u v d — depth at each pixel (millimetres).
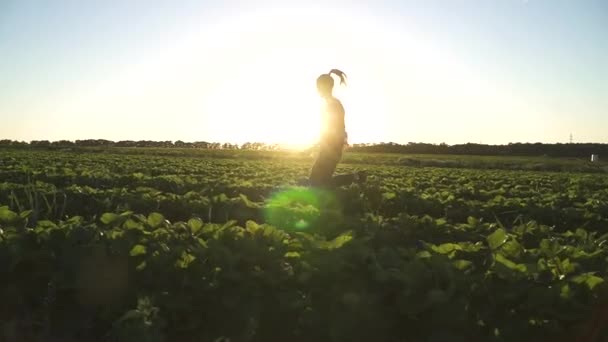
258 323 4379
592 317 3939
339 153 10219
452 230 6617
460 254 4910
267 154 58438
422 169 33188
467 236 6531
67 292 4535
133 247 4668
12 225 5500
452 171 30828
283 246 4934
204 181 13641
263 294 4438
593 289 4078
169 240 4969
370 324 4051
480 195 13438
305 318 4254
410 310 4000
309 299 4359
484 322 4078
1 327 4438
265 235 5066
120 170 20094
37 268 4547
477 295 4113
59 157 31938
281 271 4520
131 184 14016
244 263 4633
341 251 4551
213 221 8773
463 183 18078
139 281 4562
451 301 3975
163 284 4500
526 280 4180
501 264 4203
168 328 4402
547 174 32125
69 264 4500
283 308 4344
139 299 4297
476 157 75438
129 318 4176
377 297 4117
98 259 4523
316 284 4391
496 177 23234
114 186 14117
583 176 29531
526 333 4004
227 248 4641
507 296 4039
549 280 4223
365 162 47875
